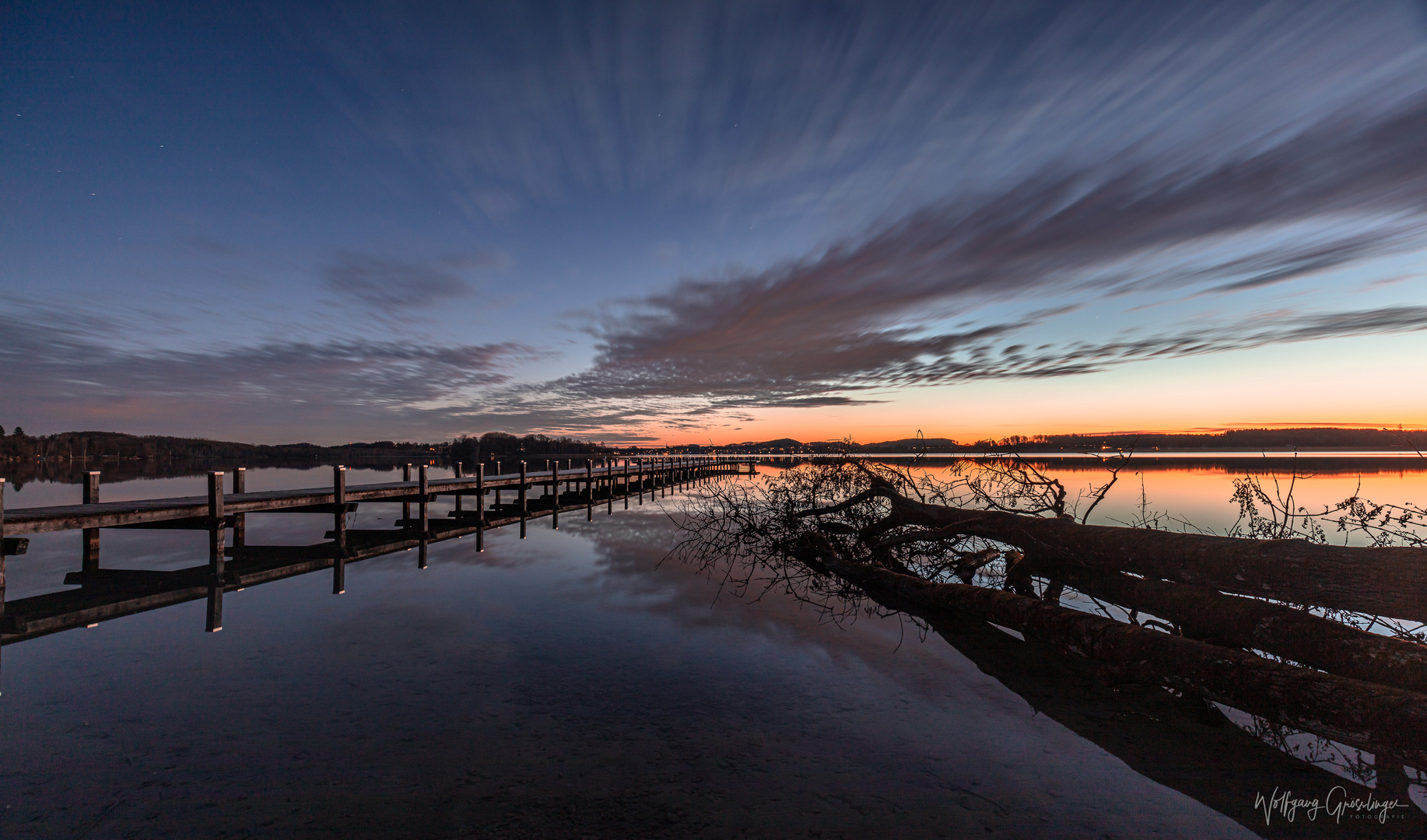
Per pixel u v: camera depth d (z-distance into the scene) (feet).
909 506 29.40
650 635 20.48
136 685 15.93
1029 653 18.72
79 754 12.11
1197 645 13.78
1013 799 10.39
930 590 24.13
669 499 90.58
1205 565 15.01
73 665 17.58
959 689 15.65
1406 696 10.11
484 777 11.18
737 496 68.74
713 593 27.20
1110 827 9.54
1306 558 13.05
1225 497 65.51
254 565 34.94
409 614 23.29
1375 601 11.98
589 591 27.48
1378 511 16.52
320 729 13.25
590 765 11.63
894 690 15.60
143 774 11.30
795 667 17.37
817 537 34.76
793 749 12.32
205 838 9.34
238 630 21.27
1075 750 12.28
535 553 39.19
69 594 27.96
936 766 11.59
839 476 37.17
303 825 9.66
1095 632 15.98
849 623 22.09
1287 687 11.54
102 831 9.52
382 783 10.96
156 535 48.29
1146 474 120.37
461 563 35.37
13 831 9.47
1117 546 17.38
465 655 18.37
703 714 14.06
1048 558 20.54
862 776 11.21
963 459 30.83
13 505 66.18
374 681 16.17
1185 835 9.29
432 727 13.33
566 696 15.14
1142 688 15.49
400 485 54.60
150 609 24.58
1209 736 12.85
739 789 10.75
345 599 26.05
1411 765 9.80
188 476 164.14
